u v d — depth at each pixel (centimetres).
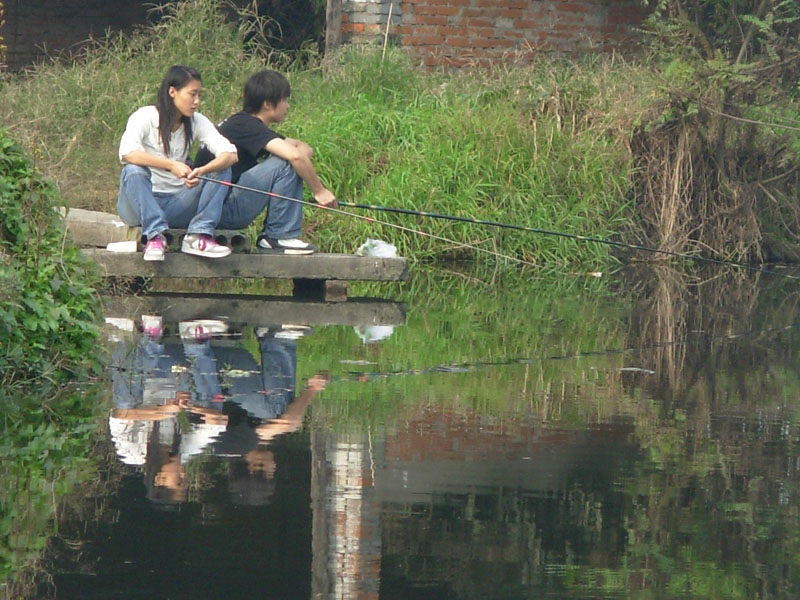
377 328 2569
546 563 1180
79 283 2078
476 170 3988
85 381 1936
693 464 1546
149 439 1595
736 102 4128
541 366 2208
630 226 4106
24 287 1970
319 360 2183
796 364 2298
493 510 1338
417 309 2872
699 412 1855
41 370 1941
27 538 1207
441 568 1165
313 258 2930
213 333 2416
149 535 1225
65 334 1991
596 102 4334
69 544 1194
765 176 4250
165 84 2756
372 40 5334
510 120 4175
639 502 1380
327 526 1267
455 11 5456
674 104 4109
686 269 3884
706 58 4288
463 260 3872
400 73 4791
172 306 2752
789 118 4038
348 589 1103
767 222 4269
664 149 4138
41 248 2077
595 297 3197
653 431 1720
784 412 1867
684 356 2355
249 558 1171
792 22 4184
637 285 3475
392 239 3772
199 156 2870
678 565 1180
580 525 1294
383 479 1442
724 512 1348
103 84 4488
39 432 1616
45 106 4234
